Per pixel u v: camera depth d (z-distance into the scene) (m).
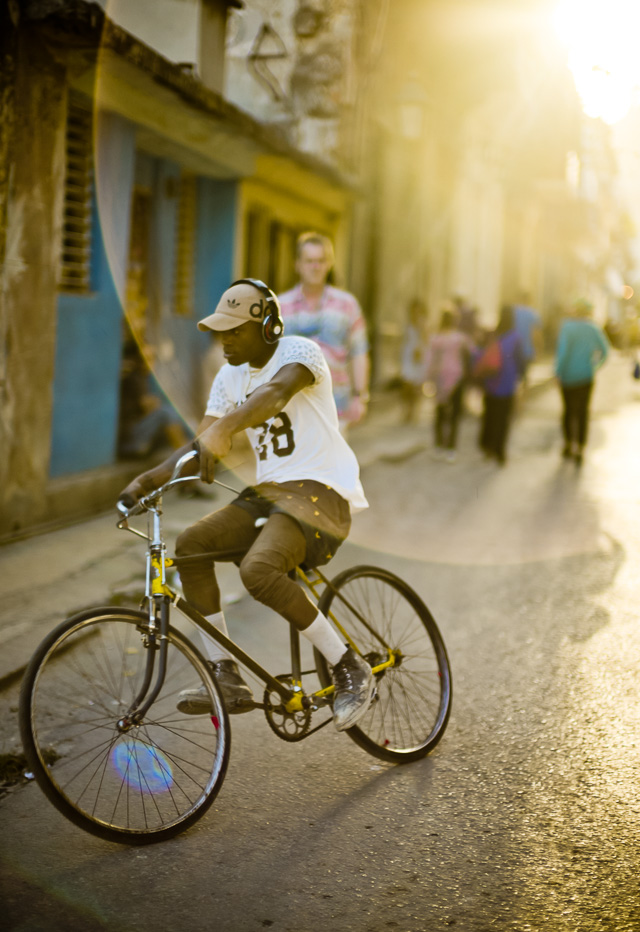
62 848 3.09
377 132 16.30
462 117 20.03
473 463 11.48
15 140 6.32
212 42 9.59
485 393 11.40
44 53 6.45
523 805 3.37
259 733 4.01
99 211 7.71
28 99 6.37
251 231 11.88
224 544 3.40
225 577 6.23
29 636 4.84
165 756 3.38
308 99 13.35
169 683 3.52
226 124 8.64
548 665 4.76
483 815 3.31
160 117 8.24
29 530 6.88
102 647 3.41
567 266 40.84
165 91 7.59
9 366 6.49
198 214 10.60
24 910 2.73
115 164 7.90
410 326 14.71
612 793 3.46
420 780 3.58
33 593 5.53
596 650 4.98
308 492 3.43
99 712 3.87
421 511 8.61
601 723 4.06
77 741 3.80
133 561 6.30
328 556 3.52
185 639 3.28
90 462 7.89
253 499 3.48
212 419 3.59
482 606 5.79
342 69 13.38
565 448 11.70
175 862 3.01
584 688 4.46
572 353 11.23
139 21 9.27
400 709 3.86
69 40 6.30
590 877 2.91
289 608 3.34
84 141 7.51
